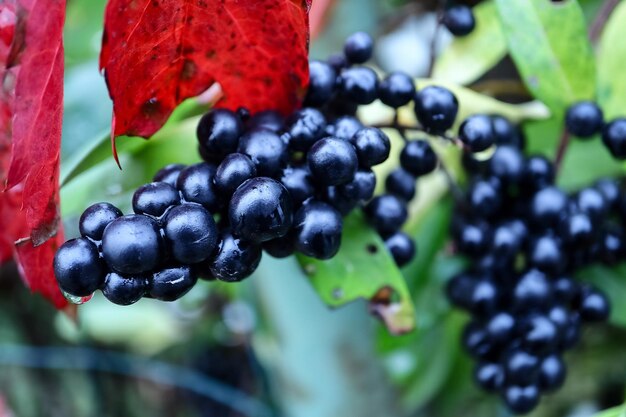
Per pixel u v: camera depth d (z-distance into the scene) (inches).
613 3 9.8
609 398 12.8
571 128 9.1
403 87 8.4
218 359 17.8
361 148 7.8
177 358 18.8
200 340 18.1
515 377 9.1
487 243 9.3
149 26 7.4
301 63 7.9
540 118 9.9
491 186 9.1
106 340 18.8
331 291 8.7
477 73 10.0
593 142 10.1
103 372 17.6
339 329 10.8
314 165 7.6
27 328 15.9
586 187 9.6
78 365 16.7
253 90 8.2
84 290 7.3
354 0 11.1
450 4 9.5
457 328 11.1
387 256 8.7
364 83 8.4
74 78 12.8
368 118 9.4
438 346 11.2
